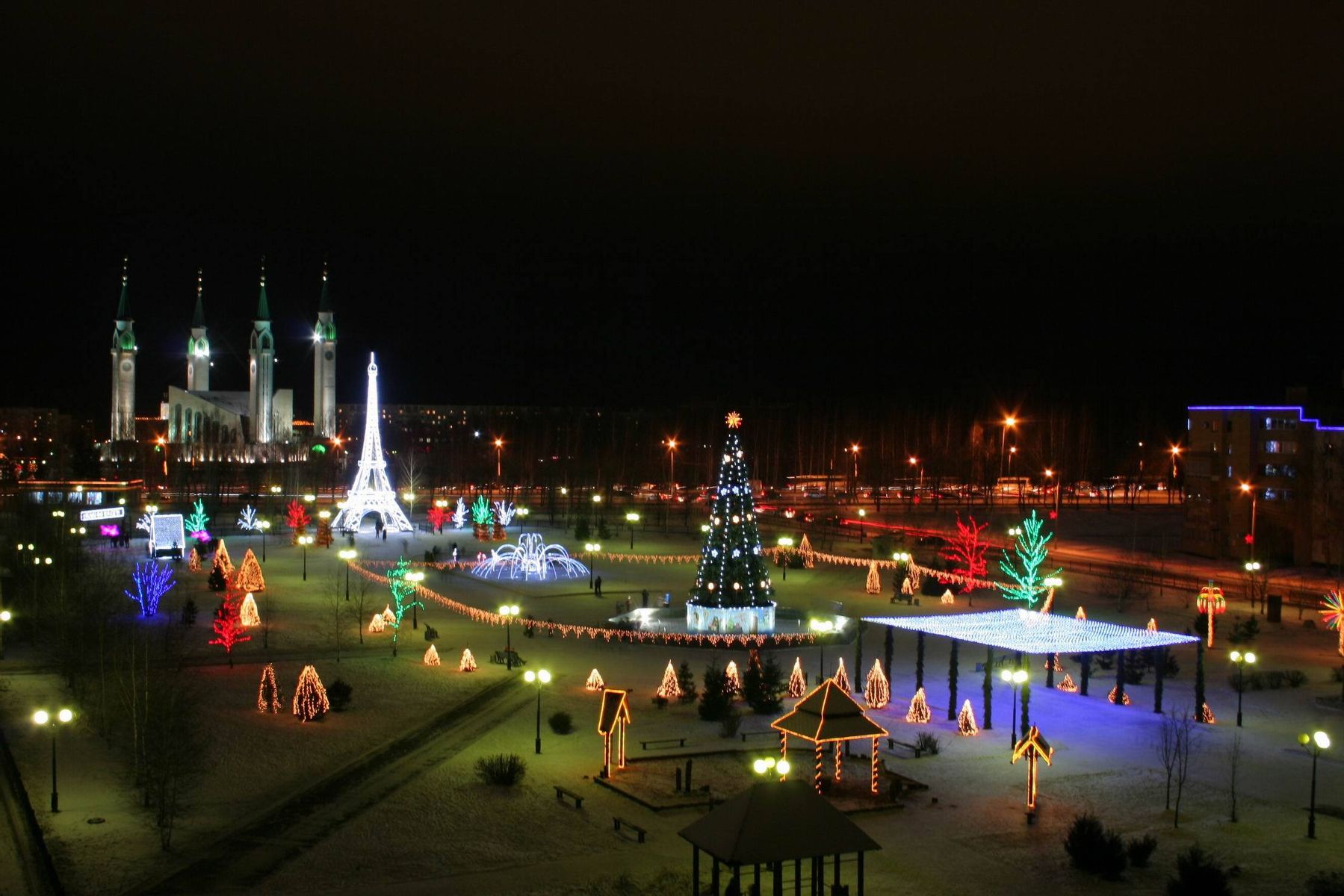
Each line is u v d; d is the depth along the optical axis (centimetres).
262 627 9062
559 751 5894
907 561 11462
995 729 6366
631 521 16050
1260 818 5025
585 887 4272
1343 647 8244
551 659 8094
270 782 5419
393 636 8756
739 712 6694
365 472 16275
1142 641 6400
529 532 15925
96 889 4253
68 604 7931
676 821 4934
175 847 4638
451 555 13600
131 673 6309
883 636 8975
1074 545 14700
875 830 4866
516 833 4800
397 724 6381
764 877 4378
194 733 5616
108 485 19938
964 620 6900
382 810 5050
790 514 17775
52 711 6581
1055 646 6219
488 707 6756
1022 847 4684
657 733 6241
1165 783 5472
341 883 4303
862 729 5284
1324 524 12550
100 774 5528
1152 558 13438
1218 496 13575
